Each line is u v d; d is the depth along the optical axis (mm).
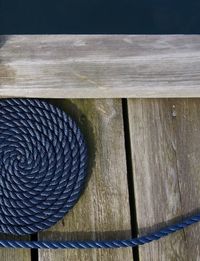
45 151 1251
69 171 1242
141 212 1252
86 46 1287
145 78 1274
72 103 1301
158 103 1310
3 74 1259
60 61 1274
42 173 1241
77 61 1274
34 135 1259
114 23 1574
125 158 1275
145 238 1221
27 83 1260
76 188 1233
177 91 1282
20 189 1232
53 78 1265
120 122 1296
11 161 1247
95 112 1298
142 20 1577
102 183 1260
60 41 1289
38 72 1266
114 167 1270
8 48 1276
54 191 1231
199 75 1279
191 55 1290
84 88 1265
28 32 1544
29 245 1207
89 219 1241
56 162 1246
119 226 1240
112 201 1251
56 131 1262
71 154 1250
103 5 1582
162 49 1292
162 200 1259
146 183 1267
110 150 1278
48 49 1281
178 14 1580
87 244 1213
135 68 1276
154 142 1289
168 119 1301
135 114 1302
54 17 1566
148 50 1290
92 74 1271
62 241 1221
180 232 1245
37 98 1288
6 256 1218
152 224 1248
